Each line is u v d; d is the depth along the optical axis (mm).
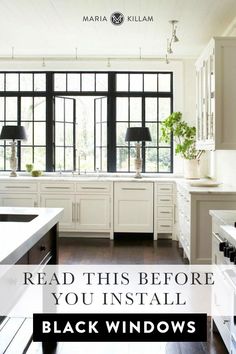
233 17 4906
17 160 7039
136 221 6355
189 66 6812
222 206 4430
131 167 7137
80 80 7086
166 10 4672
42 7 4609
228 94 4133
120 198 6348
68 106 7160
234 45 4113
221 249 2482
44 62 6871
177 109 6855
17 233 1998
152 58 6836
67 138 7188
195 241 4457
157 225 6312
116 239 6320
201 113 5070
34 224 2248
